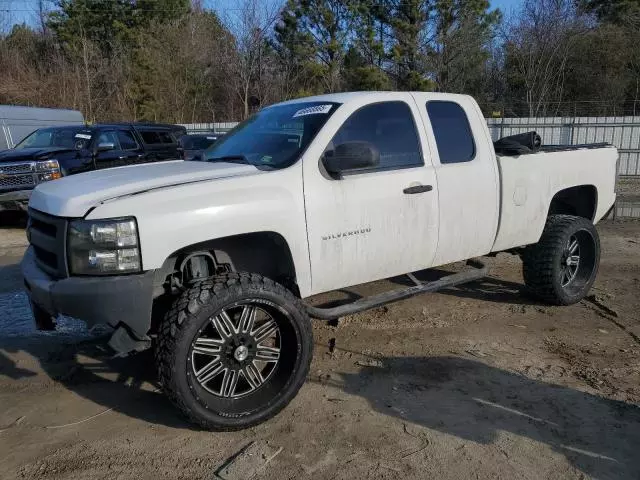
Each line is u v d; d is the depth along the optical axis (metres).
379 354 4.60
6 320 5.49
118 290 3.16
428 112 4.62
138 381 4.18
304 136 4.05
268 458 3.21
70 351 4.71
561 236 5.49
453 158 4.70
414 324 5.24
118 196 3.31
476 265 5.23
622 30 33.09
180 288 3.63
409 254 4.39
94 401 3.89
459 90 33.09
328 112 4.14
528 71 33.81
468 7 31.09
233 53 34.00
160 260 3.27
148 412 3.74
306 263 3.84
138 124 12.80
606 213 6.18
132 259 3.21
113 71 33.19
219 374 3.50
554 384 4.09
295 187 3.77
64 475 3.08
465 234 4.75
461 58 31.47
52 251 3.38
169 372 3.26
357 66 31.81
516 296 6.08
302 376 3.65
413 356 4.56
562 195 6.00
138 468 3.14
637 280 6.71
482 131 4.93
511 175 5.03
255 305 3.51
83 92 31.88
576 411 3.72
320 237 3.87
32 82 31.59
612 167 6.11
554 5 34.69
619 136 19.42
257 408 3.50
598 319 5.41
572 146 5.98
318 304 5.55
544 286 5.56
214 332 3.52
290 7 33.31
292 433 3.47
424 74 31.55
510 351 4.66
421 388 4.03
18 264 7.76
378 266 4.24
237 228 3.49
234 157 4.21
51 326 3.83
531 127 20.09
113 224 3.18
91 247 3.18
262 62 34.50
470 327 5.17
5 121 14.38
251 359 3.56
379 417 3.65
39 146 11.42
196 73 33.38
